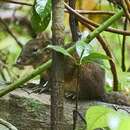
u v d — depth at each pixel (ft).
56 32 11.10
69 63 23.84
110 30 17.83
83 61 11.55
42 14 13.15
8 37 37.40
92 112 11.05
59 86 11.25
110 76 26.55
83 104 21.18
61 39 11.13
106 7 24.67
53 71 11.32
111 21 13.51
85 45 11.48
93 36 13.08
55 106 11.18
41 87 22.72
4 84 20.97
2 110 19.13
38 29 14.51
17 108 19.01
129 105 22.25
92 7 28.66
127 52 40.60
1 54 34.01
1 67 30.22
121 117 10.18
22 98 18.97
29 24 39.75
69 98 22.57
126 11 15.19
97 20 27.07
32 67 32.32
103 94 23.29
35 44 30.19
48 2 13.12
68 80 24.12
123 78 18.04
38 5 13.19
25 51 30.12
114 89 22.58
